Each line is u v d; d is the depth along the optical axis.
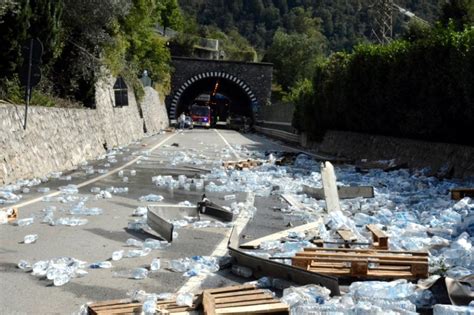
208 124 91.69
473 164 21.17
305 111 46.00
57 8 26.14
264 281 7.99
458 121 24.53
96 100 32.75
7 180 17.41
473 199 16.05
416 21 41.22
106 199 15.84
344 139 38.28
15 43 21.72
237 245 10.05
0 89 21.95
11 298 7.25
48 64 26.75
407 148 27.72
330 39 171.88
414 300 7.20
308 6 185.88
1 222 11.94
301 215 14.00
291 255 9.59
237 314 6.14
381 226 12.10
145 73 61.25
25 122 19.27
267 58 117.81
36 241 10.40
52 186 18.03
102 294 7.51
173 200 16.16
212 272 8.78
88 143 28.33
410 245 10.30
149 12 56.50
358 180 22.53
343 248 9.60
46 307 6.95
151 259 9.45
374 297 7.14
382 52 32.28
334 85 40.31
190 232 11.78
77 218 12.73
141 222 12.05
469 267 8.91
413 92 28.25
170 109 91.50
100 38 31.69
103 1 30.44
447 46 24.67
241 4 196.38
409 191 19.50
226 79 93.38
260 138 60.97
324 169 14.96
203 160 29.61
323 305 6.66
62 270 8.31
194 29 125.75
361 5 176.38
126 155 31.30
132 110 47.94
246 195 17.94
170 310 6.46
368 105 33.75
